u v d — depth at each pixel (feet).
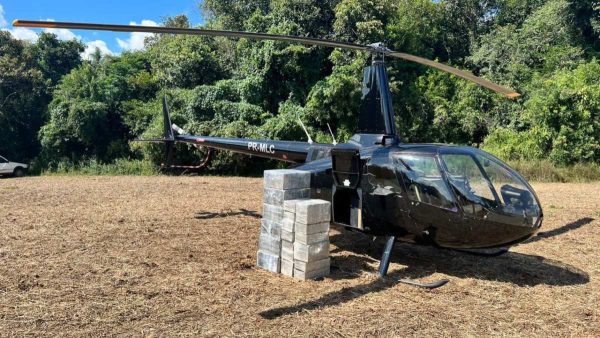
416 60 18.12
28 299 13.76
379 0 76.48
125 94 80.48
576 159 59.77
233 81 72.54
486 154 16.88
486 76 78.13
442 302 14.44
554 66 75.72
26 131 86.99
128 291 14.66
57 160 74.59
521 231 15.69
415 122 72.23
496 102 73.05
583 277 17.46
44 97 88.99
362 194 17.76
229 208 31.40
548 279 17.15
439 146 17.03
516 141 64.18
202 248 20.44
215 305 13.60
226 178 56.08
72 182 49.42
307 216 15.98
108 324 12.05
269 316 12.85
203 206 32.17
